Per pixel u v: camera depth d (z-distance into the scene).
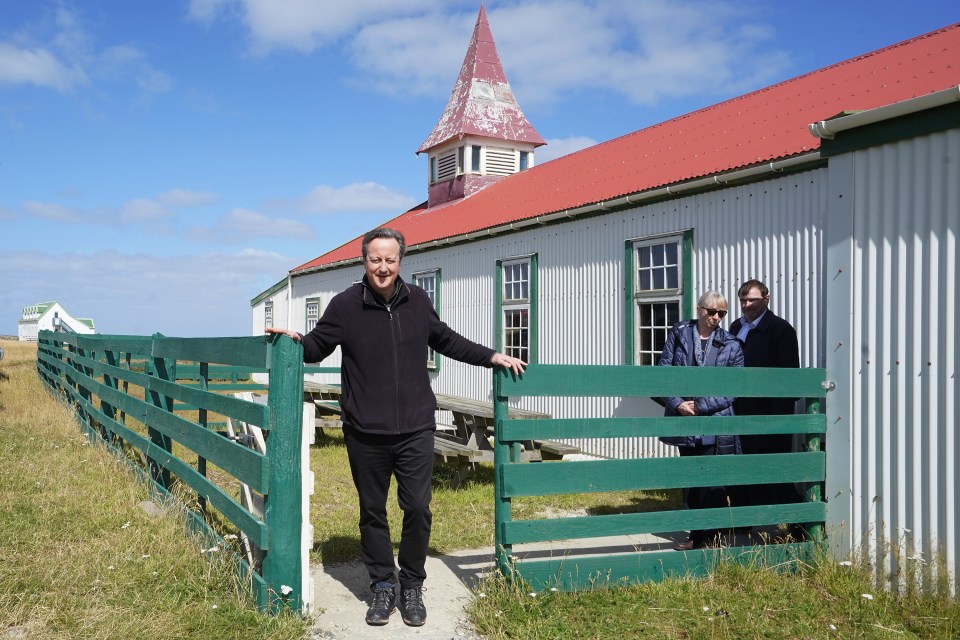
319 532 5.61
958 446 4.02
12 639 3.23
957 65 7.95
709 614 3.91
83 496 5.68
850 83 9.32
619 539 5.74
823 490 4.84
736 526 4.53
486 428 7.97
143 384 6.36
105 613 3.50
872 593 4.22
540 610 3.91
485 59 19.48
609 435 4.30
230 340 4.36
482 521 6.16
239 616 3.59
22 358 25.45
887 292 4.39
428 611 4.09
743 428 4.59
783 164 7.29
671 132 12.13
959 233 4.03
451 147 19.22
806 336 7.20
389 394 3.91
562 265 10.84
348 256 18.08
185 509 5.17
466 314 13.34
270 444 3.75
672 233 8.85
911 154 4.28
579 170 13.48
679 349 5.47
